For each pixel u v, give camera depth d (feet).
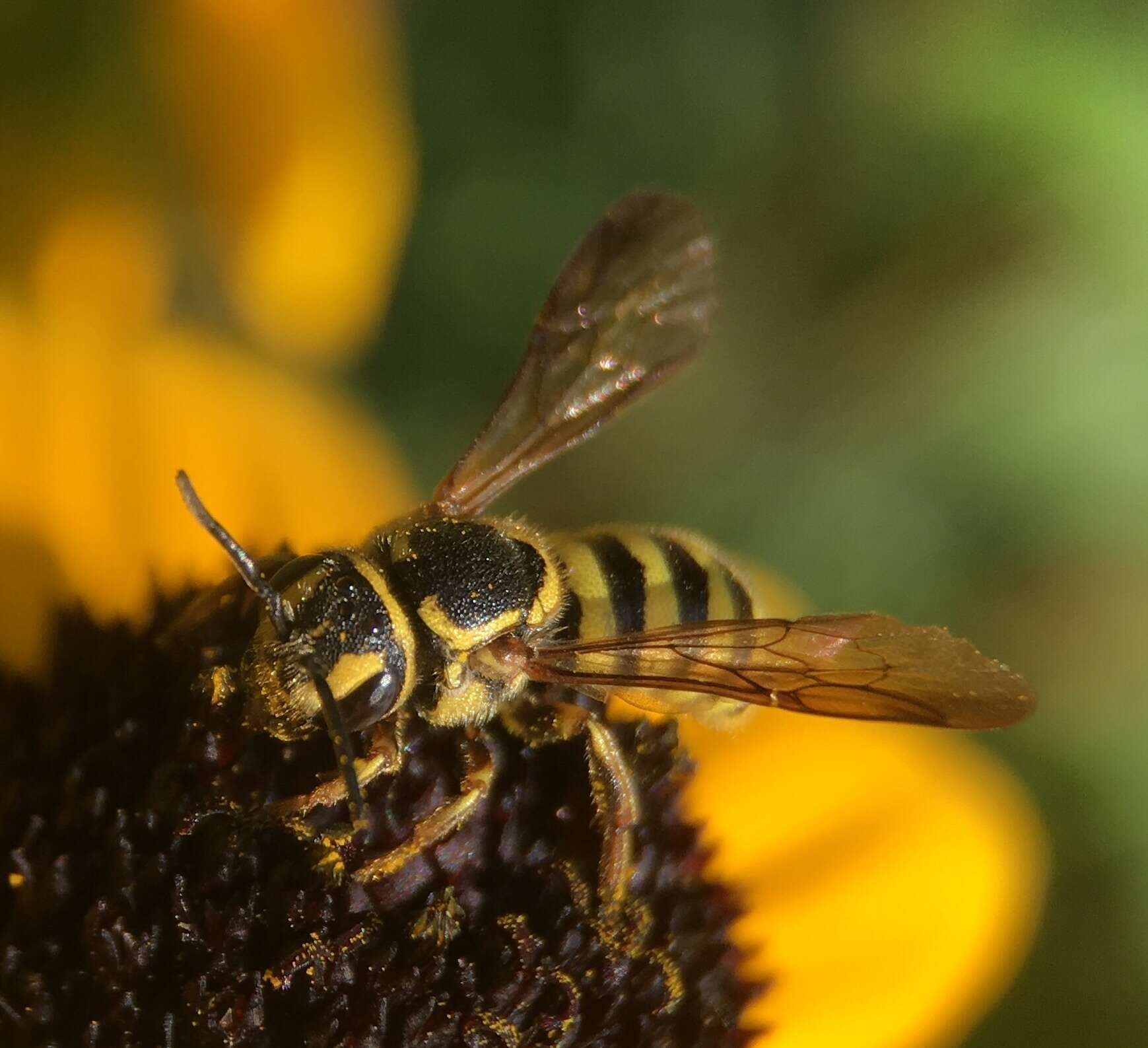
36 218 0.24
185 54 0.24
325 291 0.25
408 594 0.21
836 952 0.24
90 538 0.23
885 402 0.31
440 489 0.22
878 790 0.24
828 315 0.30
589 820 0.21
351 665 0.20
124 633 0.22
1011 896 0.24
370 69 0.25
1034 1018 0.28
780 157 0.31
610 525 0.22
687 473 0.31
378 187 0.25
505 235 0.31
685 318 0.23
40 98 0.24
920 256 0.30
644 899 0.22
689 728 0.24
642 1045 0.21
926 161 0.29
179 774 0.21
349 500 0.24
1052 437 0.30
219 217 0.25
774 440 0.31
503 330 0.31
